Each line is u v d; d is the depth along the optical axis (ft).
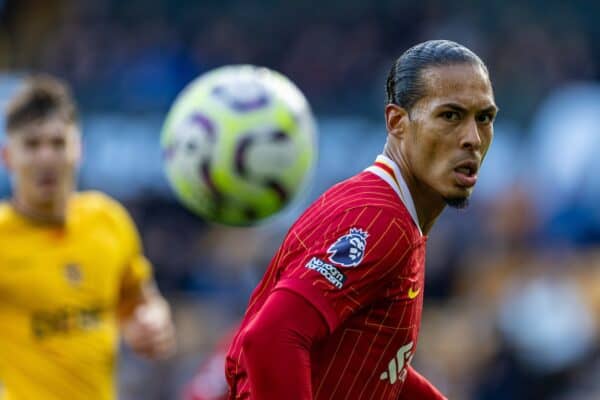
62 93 80.23
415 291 46.80
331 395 46.09
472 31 229.45
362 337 45.80
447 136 45.62
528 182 173.37
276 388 42.70
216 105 67.21
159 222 169.07
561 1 238.48
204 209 68.39
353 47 227.61
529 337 133.39
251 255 153.07
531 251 163.73
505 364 131.85
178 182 68.28
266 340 42.91
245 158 66.49
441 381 143.84
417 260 46.62
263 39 231.30
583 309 139.54
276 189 67.51
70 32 237.66
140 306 84.33
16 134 78.59
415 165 46.52
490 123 46.62
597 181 171.53
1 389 76.18
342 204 45.44
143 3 241.96
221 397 96.63
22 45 250.78
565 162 176.24
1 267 76.95
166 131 69.21
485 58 222.89
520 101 198.18
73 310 78.28
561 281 141.49
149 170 175.73
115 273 81.56
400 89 46.83
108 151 179.93
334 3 236.84
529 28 230.07
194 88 69.77
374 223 44.60
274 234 159.53
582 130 180.55
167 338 84.02
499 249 164.45
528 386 130.31
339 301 43.83
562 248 162.91
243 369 47.67
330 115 188.24
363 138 180.04
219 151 66.49
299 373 42.83
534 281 139.85
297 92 70.13
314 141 70.23
